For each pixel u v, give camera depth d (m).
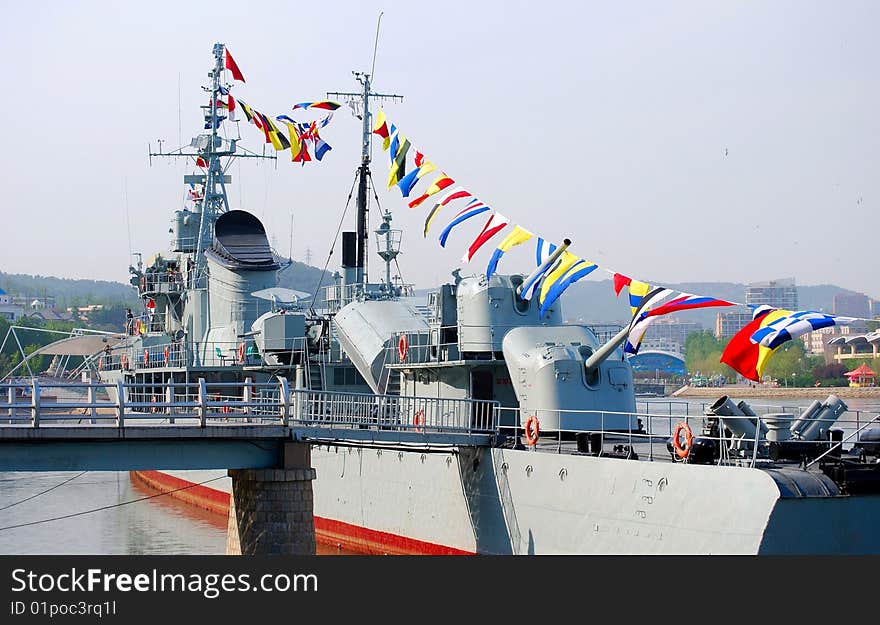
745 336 25.48
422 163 37.09
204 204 61.16
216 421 41.38
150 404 29.48
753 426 28.00
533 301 36.69
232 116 48.91
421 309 43.84
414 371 39.59
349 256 50.03
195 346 58.38
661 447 32.69
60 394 92.69
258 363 50.97
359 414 39.19
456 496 34.06
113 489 63.19
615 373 33.81
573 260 30.83
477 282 36.53
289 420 30.94
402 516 36.88
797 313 25.00
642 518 27.36
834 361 127.56
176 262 64.69
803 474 25.00
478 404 36.38
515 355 34.31
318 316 47.22
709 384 131.75
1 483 66.44
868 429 28.27
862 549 25.16
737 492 25.05
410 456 36.41
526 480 31.17
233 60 48.72
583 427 32.81
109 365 72.69
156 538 45.78
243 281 55.03
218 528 48.38
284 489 30.45
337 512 41.03
